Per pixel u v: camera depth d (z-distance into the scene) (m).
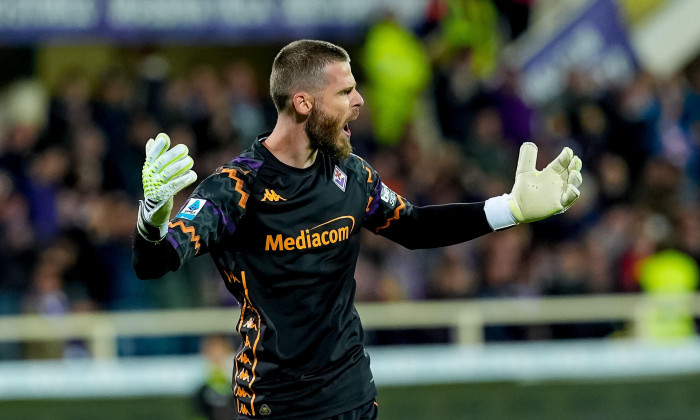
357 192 14.55
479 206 15.17
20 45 44.28
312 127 14.02
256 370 14.22
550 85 44.66
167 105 38.25
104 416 31.28
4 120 43.91
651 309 34.22
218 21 40.69
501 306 33.38
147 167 12.75
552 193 14.83
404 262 35.09
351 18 41.53
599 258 36.66
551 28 46.97
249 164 14.02
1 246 34.47
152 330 31.80
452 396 32.44
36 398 30.98
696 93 45.97
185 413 31.39
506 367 32.62
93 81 45.09
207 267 34.47
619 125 42.25
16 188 35.72
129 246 34.91
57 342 33.00
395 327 33.78
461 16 42.47
